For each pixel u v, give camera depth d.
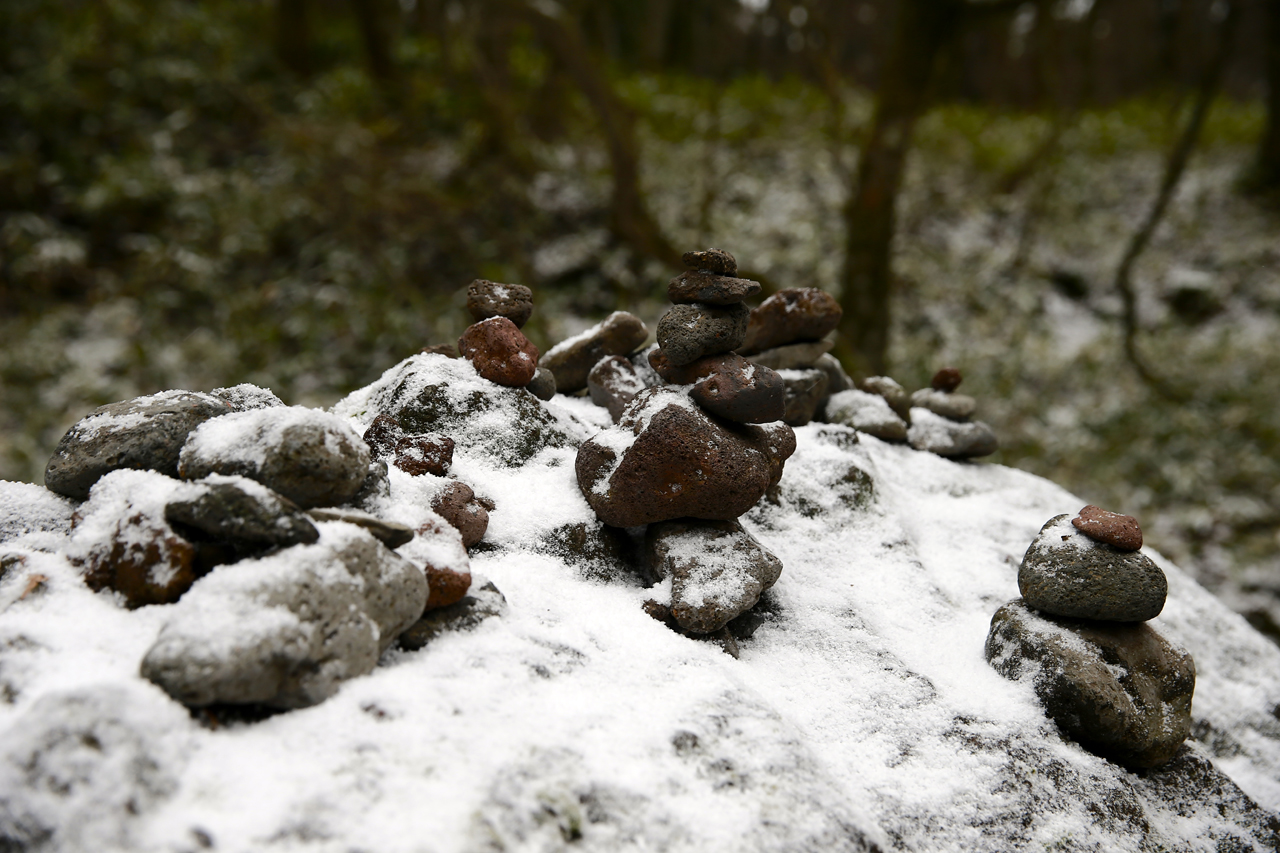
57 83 9.32
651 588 2.22
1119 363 9.29
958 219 11.27
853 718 2.05
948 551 2.97
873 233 8.05
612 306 9.36
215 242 8.99
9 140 9.09
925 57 7.90
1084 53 12.24
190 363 8.04
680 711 1.72
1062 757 2.07
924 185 11.62
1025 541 3.11
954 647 2.43
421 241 9.43
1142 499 7.77
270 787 1.34
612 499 2.25
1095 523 2.29
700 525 2.31
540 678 1.73
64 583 1.77
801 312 3.21
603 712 1.67
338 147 9.04
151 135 9.66
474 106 10.45
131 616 1.67
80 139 9.38
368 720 1.51
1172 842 2.02
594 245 9.74
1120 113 14.84
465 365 2.69
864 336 8.05
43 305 8.24
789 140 12.16
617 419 2.89
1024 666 2.27
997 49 14.72
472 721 1.55
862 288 8.07
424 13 12.44
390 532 1.80
